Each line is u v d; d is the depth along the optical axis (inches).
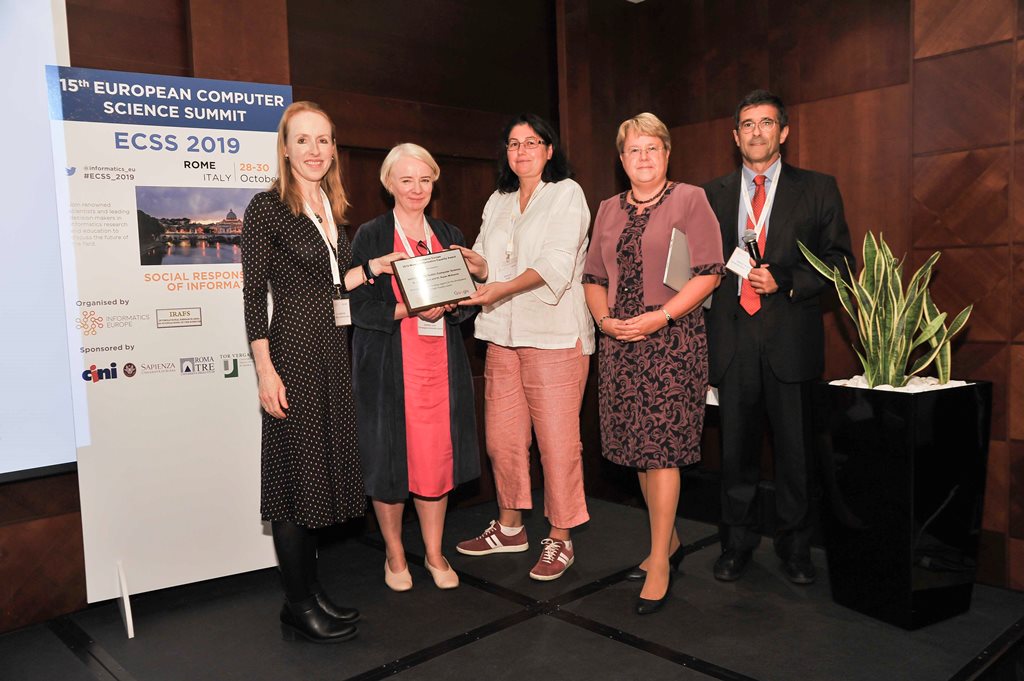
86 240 104.4
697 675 89.8
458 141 153.0
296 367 94.3
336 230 103.1
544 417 119.4
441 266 107.0
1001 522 119.3
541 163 118.4
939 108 123.3
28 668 96.0
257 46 122.3
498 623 105.3
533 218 117.2
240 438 117.0
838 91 138.9
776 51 147.3
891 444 99.0
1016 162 115.3
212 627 106.7
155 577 110.8
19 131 105.7
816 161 143.0
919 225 126.9
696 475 154.5
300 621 101.0
